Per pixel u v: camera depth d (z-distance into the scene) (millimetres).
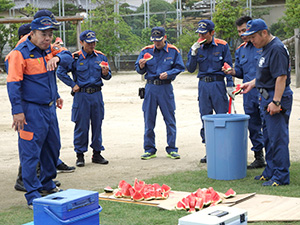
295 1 32719
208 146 7887
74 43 41156
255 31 6914
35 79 6430
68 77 9203
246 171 7941
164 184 6918
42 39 6363
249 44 8484
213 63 9203
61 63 6531
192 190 7113
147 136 9859
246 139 7871
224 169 7723
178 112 17188
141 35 43031
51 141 6797
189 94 22344
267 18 39719
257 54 8328
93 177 8336
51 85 6590
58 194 4801
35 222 4652
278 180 7188
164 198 6555
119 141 12102
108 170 8867
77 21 26031
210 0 42594
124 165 9266
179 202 6113
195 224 4145
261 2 39125
